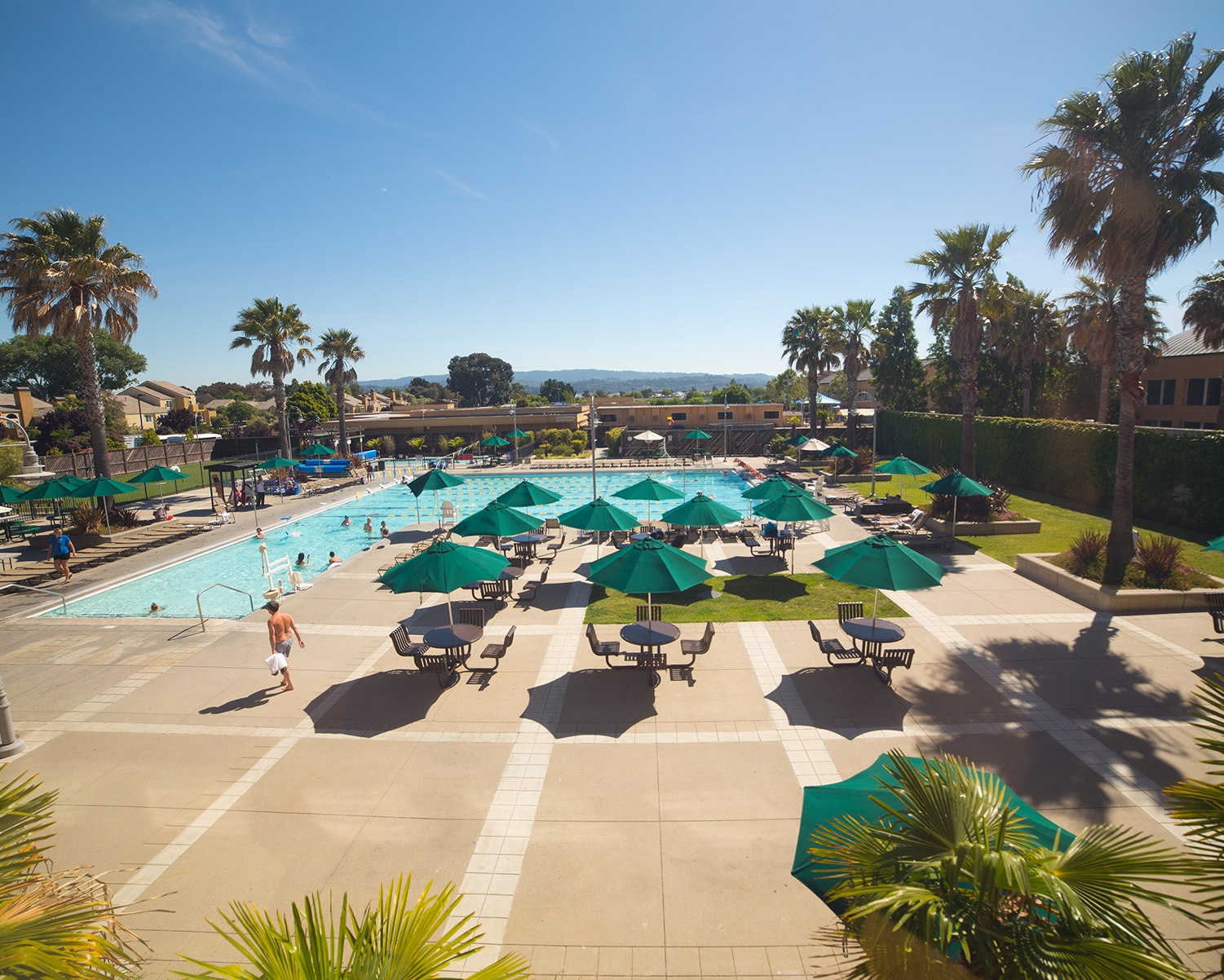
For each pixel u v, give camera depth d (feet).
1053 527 66.64
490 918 18.99
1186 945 17.98
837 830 13.71
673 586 31.42
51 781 26.58
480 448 167.12
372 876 20.85
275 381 124.88
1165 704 30.63
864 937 11.49
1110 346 99.30
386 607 47.98
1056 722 29.27
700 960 17.42
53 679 36.35
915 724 29.48
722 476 128.06
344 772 26.78
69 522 73.36
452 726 30.42
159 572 62.90
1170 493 63.36
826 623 42.50
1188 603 42.24
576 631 42.27
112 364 211.41
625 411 182.09
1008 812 12.77
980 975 10.46
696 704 31.83
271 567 64.90
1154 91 41.32
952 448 105.81
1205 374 107.45
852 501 85.20
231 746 29.07
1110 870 11.55
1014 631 40.14
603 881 20.36
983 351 127.13
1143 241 43.34
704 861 21.15
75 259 72.33
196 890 20.39
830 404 173.78
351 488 119.14
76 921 10.56
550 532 74.59
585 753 27.81
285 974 9.92
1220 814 11.91
